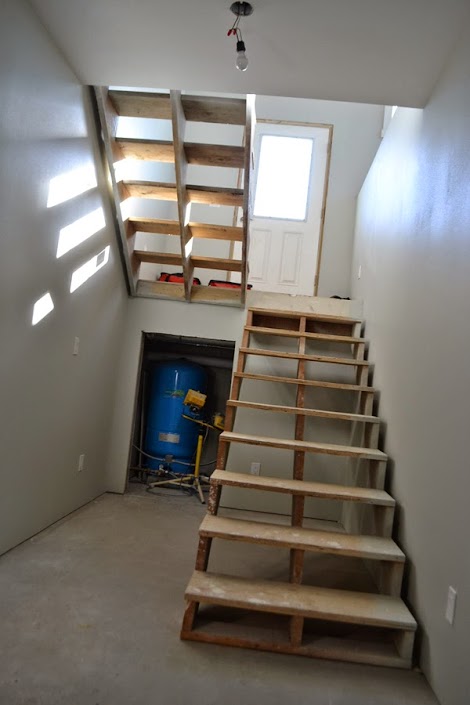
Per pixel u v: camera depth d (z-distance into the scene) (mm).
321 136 5680
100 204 3303
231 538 2238
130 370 4156
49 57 2430
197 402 4566
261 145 5730
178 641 1938
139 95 3057
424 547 2066
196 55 2471
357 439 3691
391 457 2768
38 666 1664
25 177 2299
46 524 3018
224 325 4176
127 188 3525
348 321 3994
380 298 3469
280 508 4082
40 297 2574
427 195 2508
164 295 4148
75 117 2797
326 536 2354
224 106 3014
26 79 2230
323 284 5488
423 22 2109
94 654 1773
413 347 2523
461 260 1918
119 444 4121
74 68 2680
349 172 5598
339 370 4148
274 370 4160
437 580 1882
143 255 3982
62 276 2824
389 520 2465
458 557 1703
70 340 3035
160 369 4742
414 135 2912
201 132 5746
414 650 2014
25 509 2709
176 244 5656
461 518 1707
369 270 4031
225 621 2127
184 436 4652
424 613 1979
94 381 3562
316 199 5645
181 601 2268
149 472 4559
